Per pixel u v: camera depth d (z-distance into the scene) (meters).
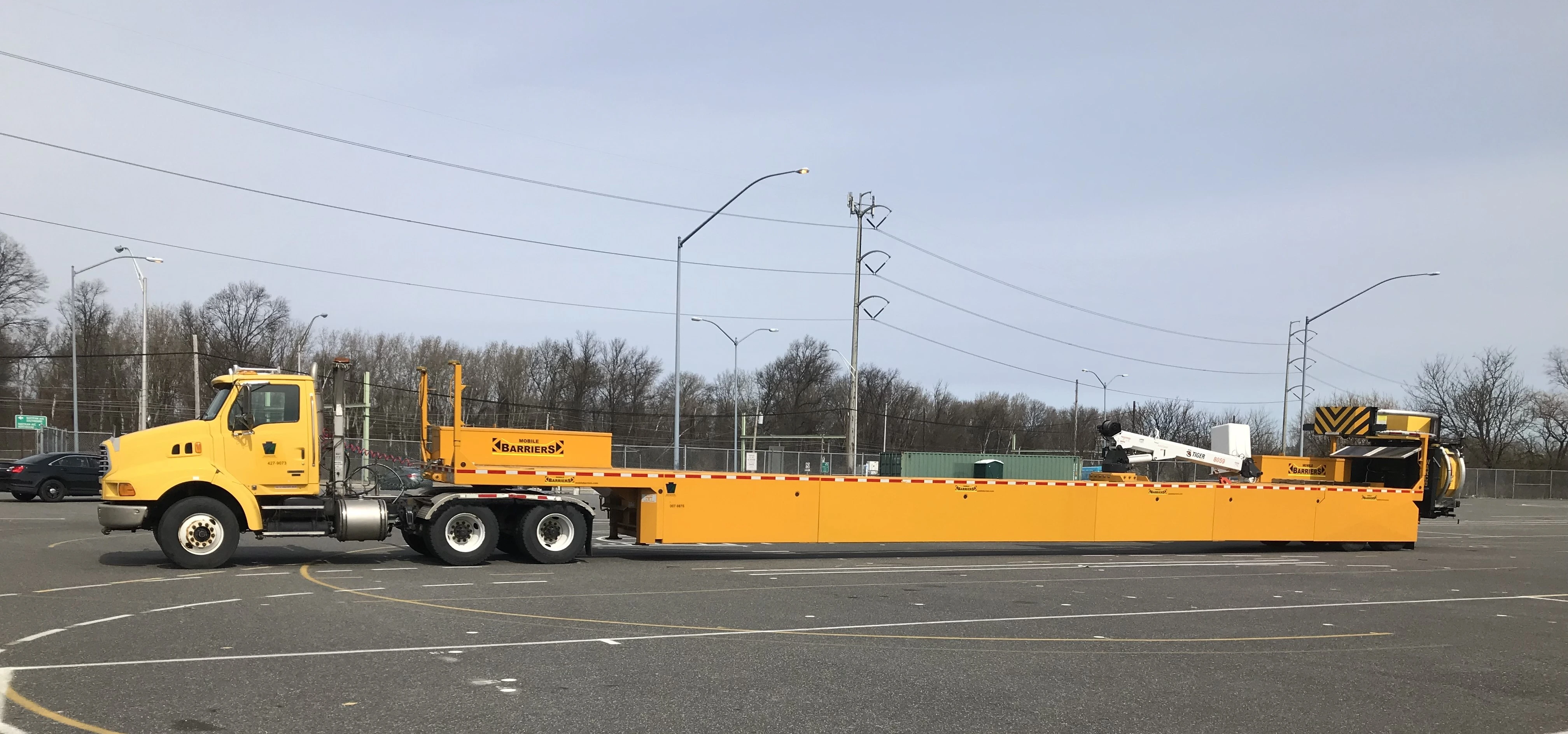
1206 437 97.00
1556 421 82.38
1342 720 7.17
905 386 105.94
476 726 6.23
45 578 12.48
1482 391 84.19
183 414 75.38
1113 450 24.48
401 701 6.80
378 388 75.38
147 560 14.75
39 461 29.78
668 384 98.12
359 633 9.27
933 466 49.78
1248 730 6.80
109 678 7.21
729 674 8.00
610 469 16.97
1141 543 25.16
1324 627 11.49
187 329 77.94
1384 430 24.98
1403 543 24.14
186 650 8.27
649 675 7.85
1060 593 13.98
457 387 16.09
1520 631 11.79
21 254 71.81
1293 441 86.19
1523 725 7.23
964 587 14.37
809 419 97.69
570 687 7.36
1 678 7.13
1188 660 9.23
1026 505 20.30
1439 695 8.12
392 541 19.17
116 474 13.85
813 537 18.47
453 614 10.56
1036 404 118.69
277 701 6.69
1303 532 22.89
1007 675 8.30
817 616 11.16
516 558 17.00
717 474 17.88
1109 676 8.39
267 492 14.70
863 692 7.52
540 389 90.00
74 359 41.69
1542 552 24.75
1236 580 16.42
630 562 16.97
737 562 17.48
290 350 79.81
